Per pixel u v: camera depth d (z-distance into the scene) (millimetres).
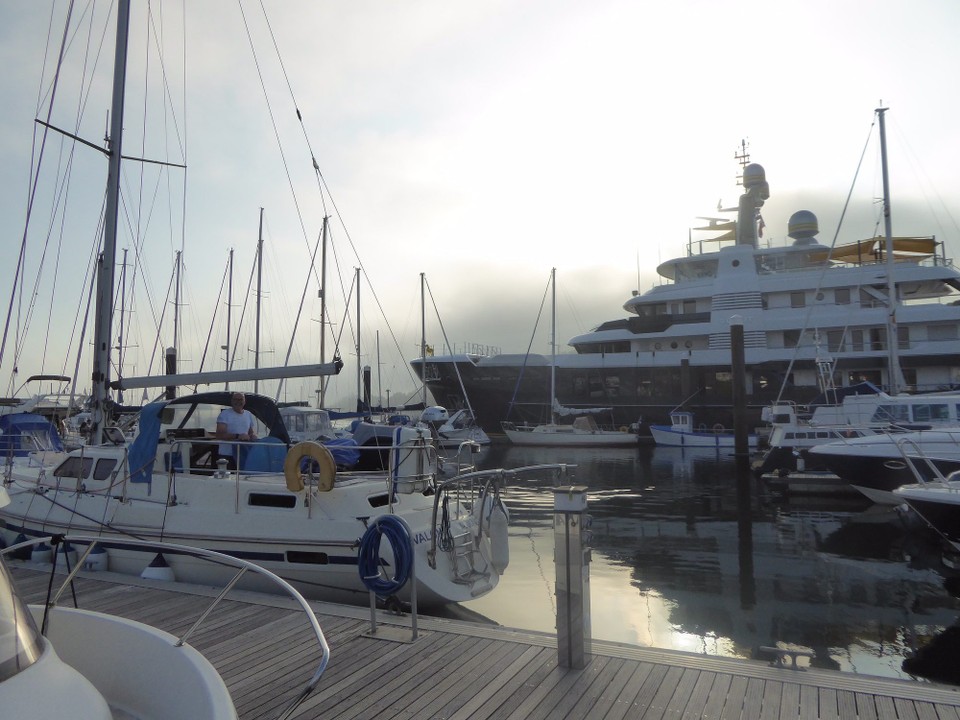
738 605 8922
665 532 14266
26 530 8664
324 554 6980
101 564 7758
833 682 4238
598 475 25188
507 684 4359
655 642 7531
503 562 7219
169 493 7758
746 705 3963
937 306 33531
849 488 19484
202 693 2350
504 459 31875
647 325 38781
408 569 5371
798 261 37781
